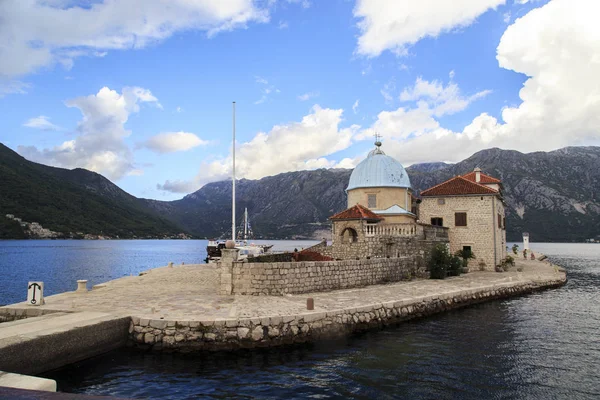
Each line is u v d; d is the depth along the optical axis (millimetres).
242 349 18656
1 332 15570
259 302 23500
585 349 19969
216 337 18484
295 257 36750
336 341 20750
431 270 39188
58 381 15031
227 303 23125
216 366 16859
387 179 48469
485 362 17922
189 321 18516
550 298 35312
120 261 90812
